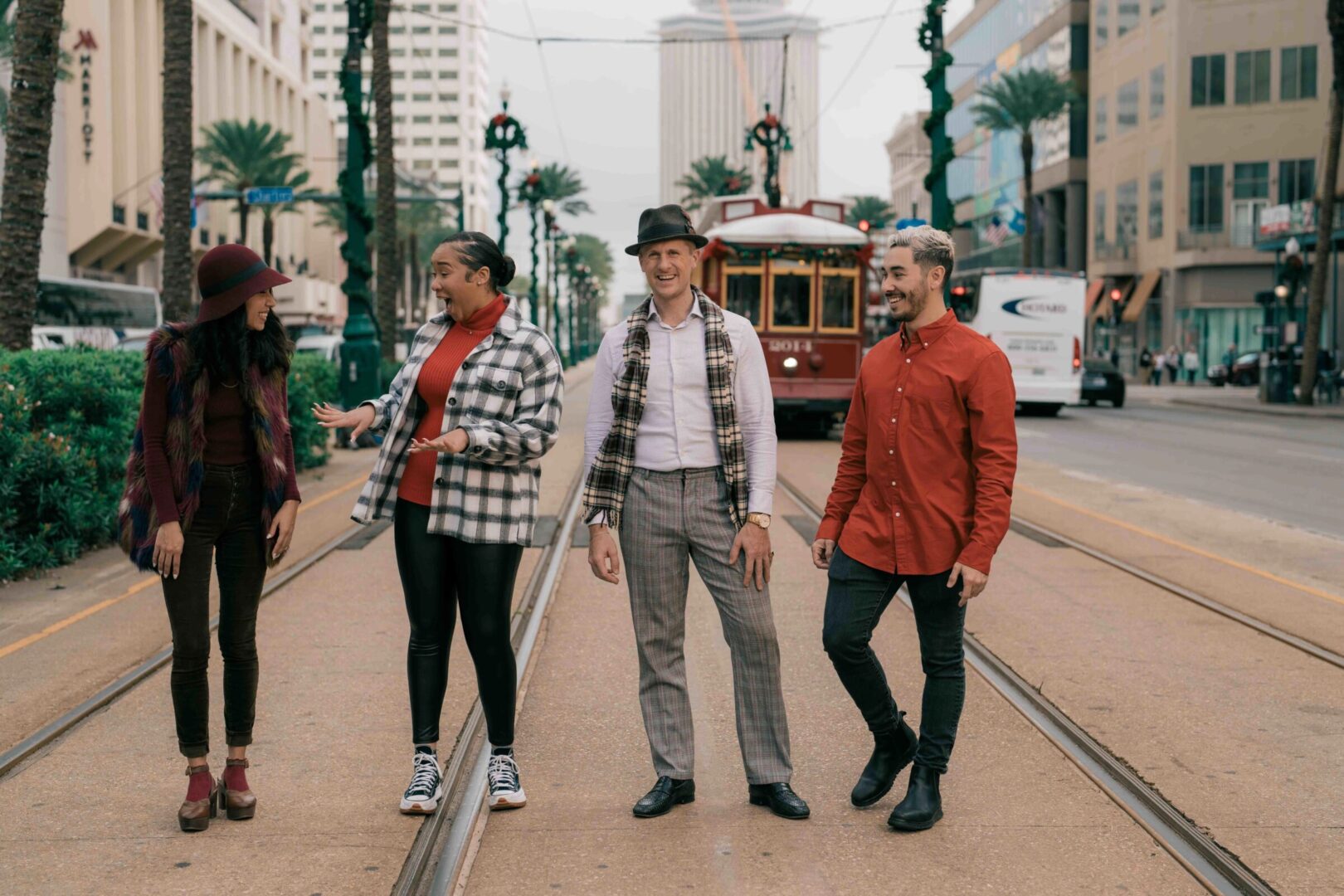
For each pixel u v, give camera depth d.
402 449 4.34
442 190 123.69
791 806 4.21
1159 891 3.60
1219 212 53.72
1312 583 8.50
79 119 48.56
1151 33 57.25
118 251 54.50
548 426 4.22
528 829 4.12
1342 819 4.17
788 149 33.47
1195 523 11.41
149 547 4.07
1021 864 3.80
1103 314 62.25
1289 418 29.44
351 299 18.67
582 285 92.62
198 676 4.10
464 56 182.50
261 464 4.14
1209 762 4.75
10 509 8.44
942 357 4.07
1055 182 69.56
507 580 4.30
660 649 4.34
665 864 3.81
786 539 10.18
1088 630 7.00
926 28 18.06
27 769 4.67
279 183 55.25
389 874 3.72
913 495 4.05
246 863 3.81
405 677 5.97
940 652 4.12
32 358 9.52
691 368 4.20
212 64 63.06
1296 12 51.50
